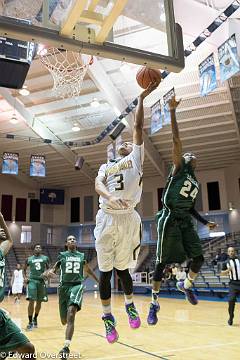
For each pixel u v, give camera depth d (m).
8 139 18.77
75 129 17.33
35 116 16.73
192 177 3.26
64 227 26.67
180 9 8.80
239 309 10.30
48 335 6.30
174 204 3.16
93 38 2.72
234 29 8.65
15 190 25.83
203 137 18.42
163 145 19.42
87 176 23.36
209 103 15.23
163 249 3.19
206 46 10.98
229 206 22.02
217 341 5.68
